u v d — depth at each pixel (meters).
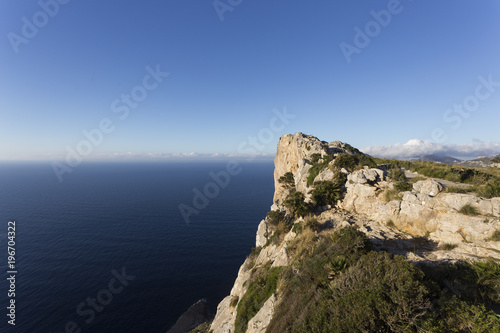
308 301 12.38
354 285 10.18
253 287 22.11
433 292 8.80
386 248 15.18
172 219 116.56
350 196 25.16
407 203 19.11
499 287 8.40
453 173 22.61
